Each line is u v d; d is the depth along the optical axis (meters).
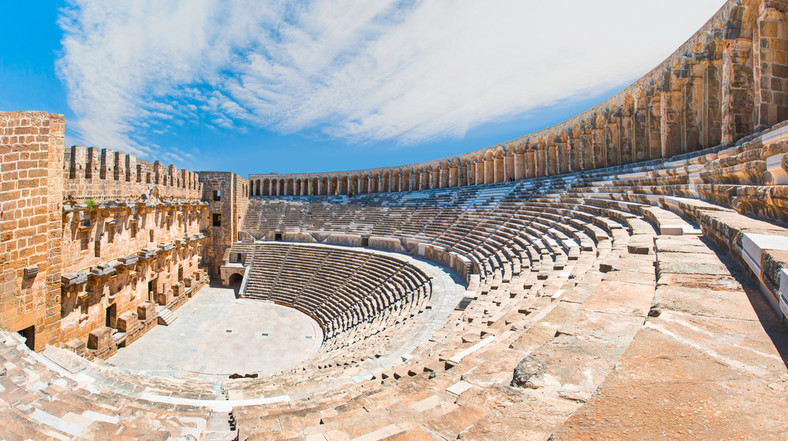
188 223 40.19
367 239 46.12
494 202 36.97
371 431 4.56
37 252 16.06
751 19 13.95
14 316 15.27
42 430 6.77
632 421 2.49
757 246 4.52
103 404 8.70
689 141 18.38
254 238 48.94
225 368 22.70
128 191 28.34
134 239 28.95
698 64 17.92
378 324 21.91
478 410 3.94
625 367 3.19
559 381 3.65
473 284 20.83
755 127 12.43
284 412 7.10
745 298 4.58
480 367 5.57
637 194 16.88
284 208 58.31
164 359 23.62
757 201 7.18
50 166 16.75
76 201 22.78
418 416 4.67
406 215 48.12
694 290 4.94
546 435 2.91
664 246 7.37
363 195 60.62
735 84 14.21
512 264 19.62
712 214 7.76
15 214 15.36
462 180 50.44
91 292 23.02
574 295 7.23
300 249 44.91
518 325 7.74
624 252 9.21
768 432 2.24
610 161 27.06
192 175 42.34
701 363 3.18
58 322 17.30
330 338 25.83
